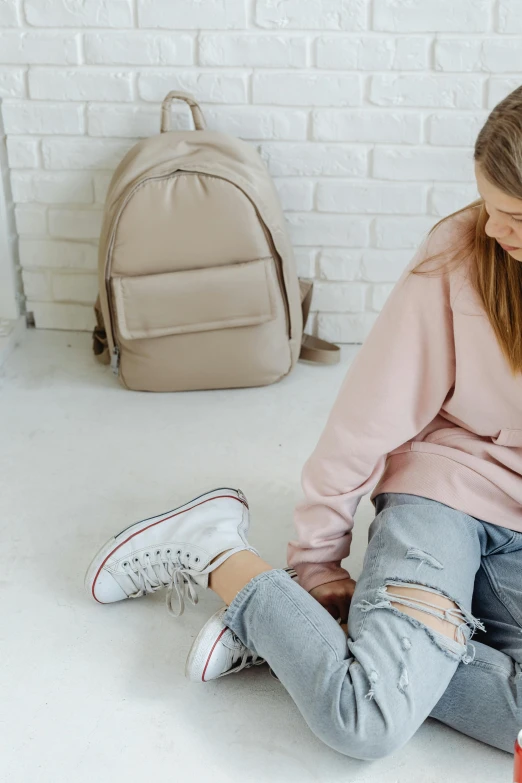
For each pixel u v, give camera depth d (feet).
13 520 5.22
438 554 3.75
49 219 6.95
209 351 6.45
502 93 6.38
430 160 6.62
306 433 6.16
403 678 3.43
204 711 4.00
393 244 6.91
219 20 6.29
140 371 6.52
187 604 4.64
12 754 3.77
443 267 3.60
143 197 6.07
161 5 6.26
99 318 6.89
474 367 3.71
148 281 6.20
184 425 6.22
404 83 6.40
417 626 3.54
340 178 6.73
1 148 6.82
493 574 3.98
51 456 5.83
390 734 3.41
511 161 2.97
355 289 7.09
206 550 4.21
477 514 3.92
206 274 6.19
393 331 3.76
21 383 6.70
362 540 5.10
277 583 3.80
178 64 6.45
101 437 6.06
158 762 3.75
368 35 6.29
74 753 3.78
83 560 4.92
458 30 6.23
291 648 3.62
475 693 3.66
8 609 4.56
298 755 3.80
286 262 6.40
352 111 6.52
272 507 5.38
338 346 7.20
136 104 6.58
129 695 4.08
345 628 4.10
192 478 5.64
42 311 7.36
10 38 6.40
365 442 3.88
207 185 6.07
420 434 4.15
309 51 6.36
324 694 3.48
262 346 6.49
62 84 6.52
